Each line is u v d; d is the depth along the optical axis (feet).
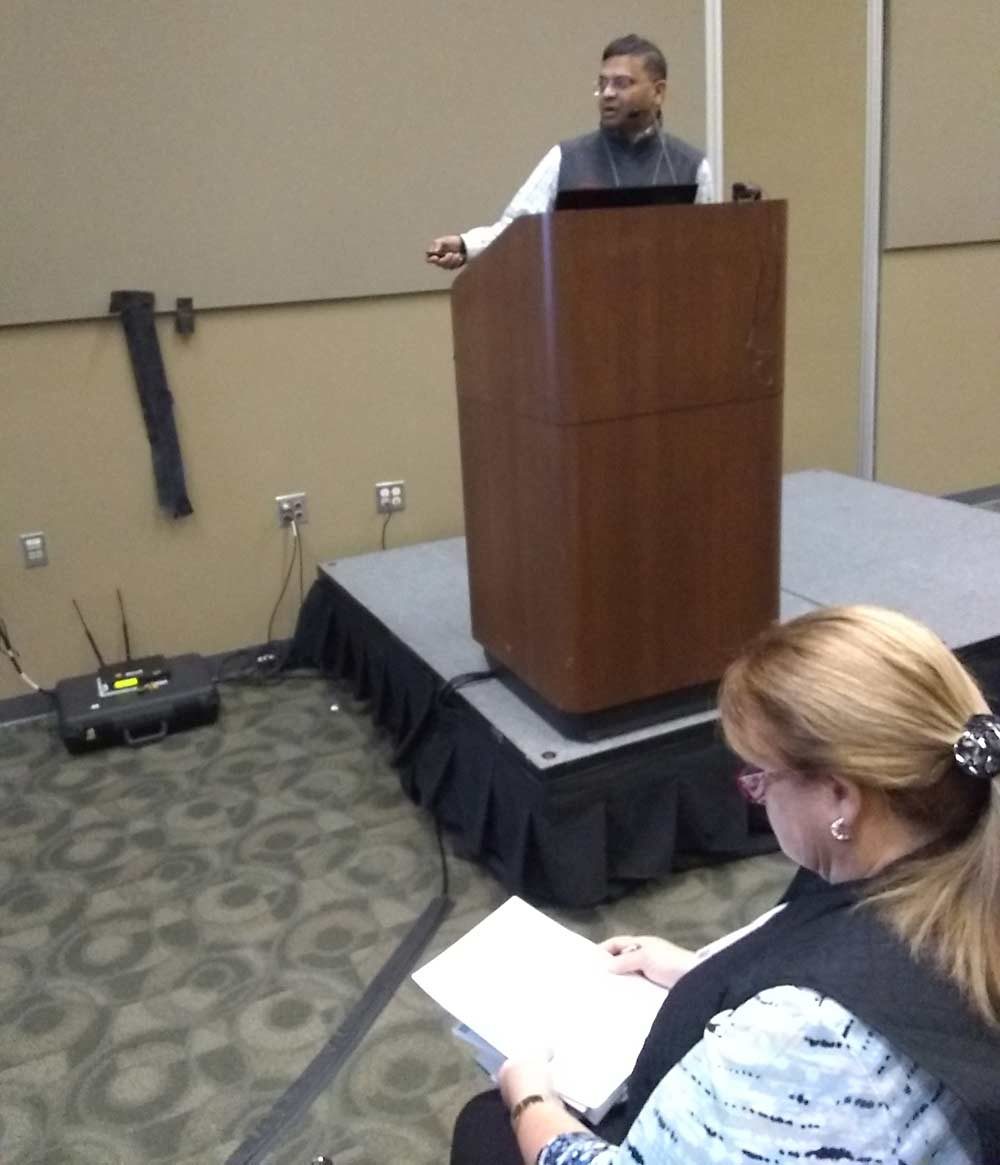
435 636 9.43
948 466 15.87
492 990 4.40
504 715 7.94
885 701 2.71
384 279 11.50
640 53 8.48
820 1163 2.48
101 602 11.26
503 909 4.82
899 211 14.19
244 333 11.19
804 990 2.63
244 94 10.52
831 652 2.80
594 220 6.39
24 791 9.66
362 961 7.26
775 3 13.25
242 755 10.08
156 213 10.50
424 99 11.14
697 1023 3.01
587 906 7.62
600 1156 3.14
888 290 14.62
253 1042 6.60
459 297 7.77
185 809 9.22
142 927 7.73
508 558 7.77
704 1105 2.65
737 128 13.56
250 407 11.40
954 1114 2.50
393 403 11.98
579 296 6.48
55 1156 5.86
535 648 7.63
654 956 4.42
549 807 7.30
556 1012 4.28
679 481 7.11
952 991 2.56
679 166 8.95
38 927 7.79
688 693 7.72
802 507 12.36
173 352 10.97
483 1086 6.17
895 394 15.16
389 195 11.28
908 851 2.78
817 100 13.82
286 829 8.85
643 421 6.89
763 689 2.83
